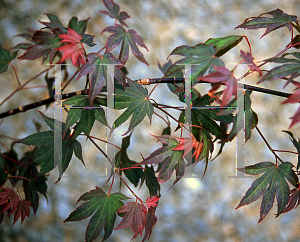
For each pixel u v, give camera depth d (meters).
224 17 1.36
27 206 1.16
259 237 1.34
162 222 1.33
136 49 1.08
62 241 1.31
